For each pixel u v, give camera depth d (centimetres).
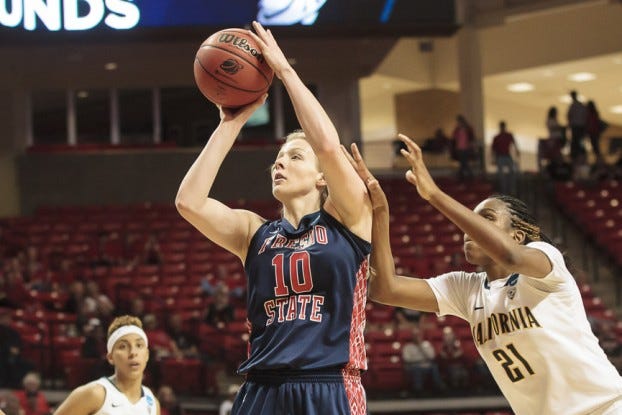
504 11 2648
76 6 2294
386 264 495
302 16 2405
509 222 512
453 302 516
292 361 407
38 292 1869
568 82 3145
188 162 2684
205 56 436
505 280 500
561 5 2580
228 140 444
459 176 2531
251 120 2941
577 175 2525
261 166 2656
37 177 2656
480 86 2692
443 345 1633
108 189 2655
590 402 478
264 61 439
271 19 2378
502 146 2461
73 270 2017
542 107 3444
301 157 446
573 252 2247
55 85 2794
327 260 418
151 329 1641
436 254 2103
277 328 416
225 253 2145
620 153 2858
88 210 2473
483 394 1589
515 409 503
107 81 2830
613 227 2241
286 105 2938
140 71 2780
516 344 487
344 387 412
